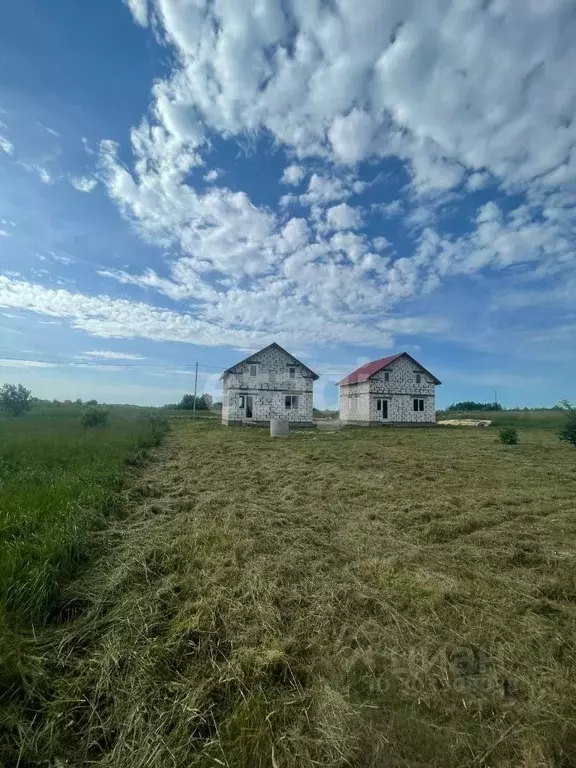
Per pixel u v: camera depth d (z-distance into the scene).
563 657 2.48
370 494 6.62
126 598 3.05
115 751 1.79
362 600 3.08
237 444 13.47
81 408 27.59
